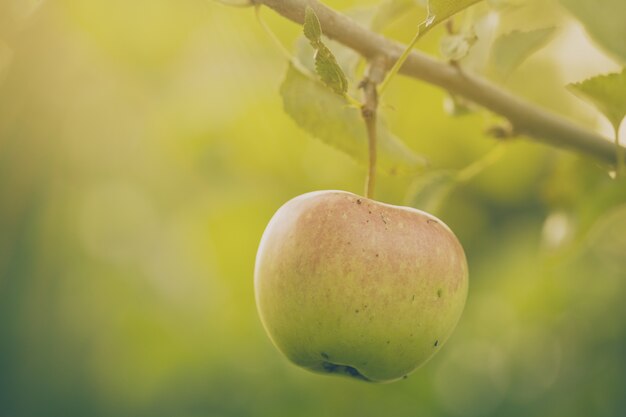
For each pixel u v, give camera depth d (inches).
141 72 151.4
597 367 167.2
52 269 206.5
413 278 68.7
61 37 141.5
